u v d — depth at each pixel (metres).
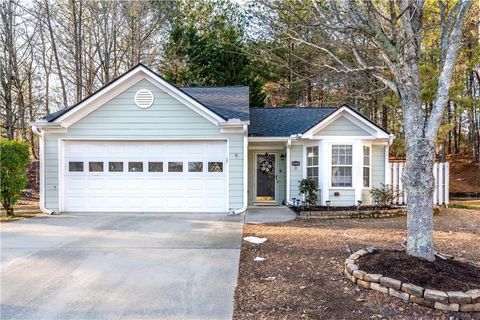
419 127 5.23
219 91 14.62
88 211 11.64
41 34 21.25
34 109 23.50
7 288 4.96
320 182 12.59
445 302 4.11
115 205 11.67
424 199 5.19
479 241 7.59
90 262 6.06
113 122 11.55
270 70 23.08
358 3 5.95
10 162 10.80
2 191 10.71
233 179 11.47
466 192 21.84
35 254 6.52
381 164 13.32
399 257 5.19
